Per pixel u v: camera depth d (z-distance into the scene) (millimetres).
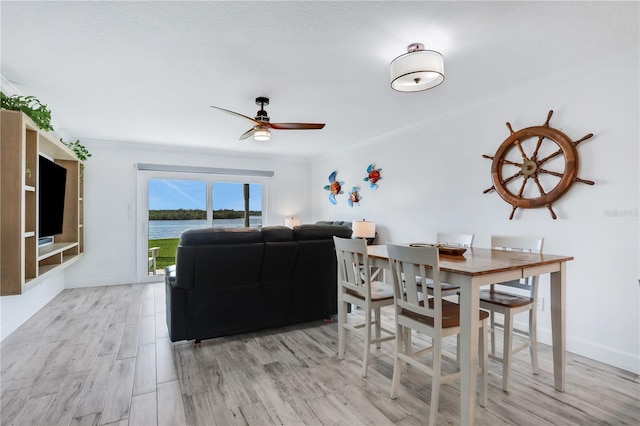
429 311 1766
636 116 2303
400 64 2076
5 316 2924
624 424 1723
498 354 2607
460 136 3588
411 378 2225
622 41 2160
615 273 2410
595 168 2510
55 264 3471
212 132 4535
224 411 1844
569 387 2098
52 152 3691
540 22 1942
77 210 4320
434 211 3936
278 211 6520
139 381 2164
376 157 4938
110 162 5078
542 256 2146
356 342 2848
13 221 2309
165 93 3068
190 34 2061
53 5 1761
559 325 2053
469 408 1633
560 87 2705
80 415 1795
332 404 1915
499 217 3191
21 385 2104
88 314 3594
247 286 2887
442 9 1812
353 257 2367
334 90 3004
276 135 4758
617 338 2404
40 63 2447
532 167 2873
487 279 1697
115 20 1906
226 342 2836
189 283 2656
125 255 5152
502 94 3092
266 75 2672
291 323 3119
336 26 1976
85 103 3340
